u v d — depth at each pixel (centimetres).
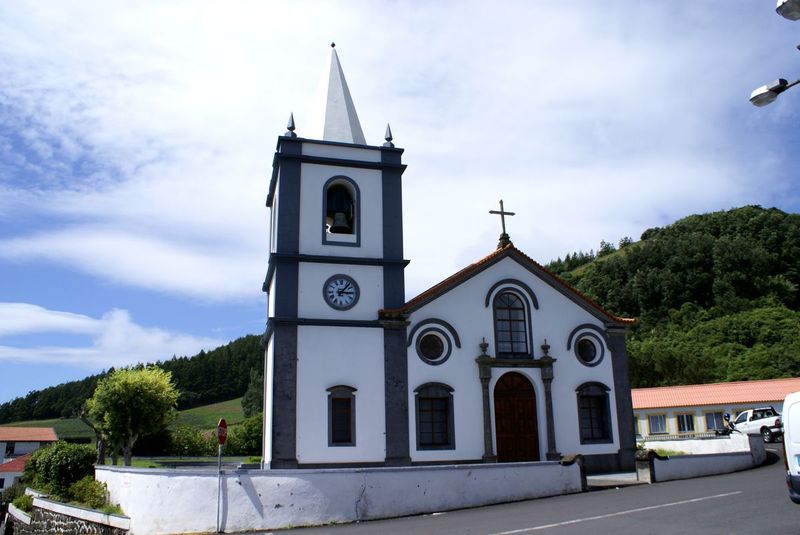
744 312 8119
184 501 1756
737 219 10612
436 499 1841
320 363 2305
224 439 1811
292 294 2348
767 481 1953
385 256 2494
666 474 2192
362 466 2245
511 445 2442
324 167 2517
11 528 2900
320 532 1580
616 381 2639
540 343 2577
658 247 10088
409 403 2355
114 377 4309
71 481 3325
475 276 2564
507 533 1334
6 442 7806
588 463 2506
